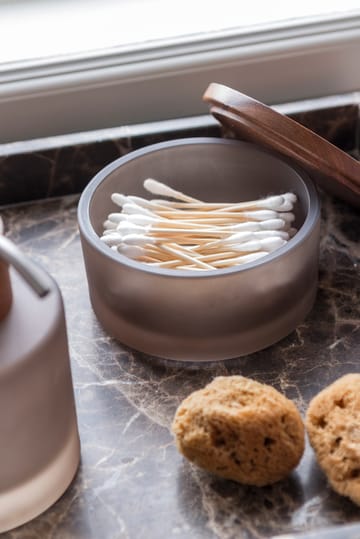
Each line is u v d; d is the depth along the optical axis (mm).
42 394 495
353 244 660
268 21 715
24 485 512
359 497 509
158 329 580
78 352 601
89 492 536
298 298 592
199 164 648
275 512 523
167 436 557
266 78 716
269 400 518
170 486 536
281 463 518
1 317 492
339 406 528
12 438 495
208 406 518
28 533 521
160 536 519
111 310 591
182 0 714
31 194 695
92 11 707
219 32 706
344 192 619
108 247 577
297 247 573
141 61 696
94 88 698
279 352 595
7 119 700
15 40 706
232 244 597
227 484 535
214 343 581
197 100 717
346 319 612
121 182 637
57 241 669
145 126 697
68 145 682
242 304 571
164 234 603
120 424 564
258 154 634
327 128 708
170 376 585
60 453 521
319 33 704
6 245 464
